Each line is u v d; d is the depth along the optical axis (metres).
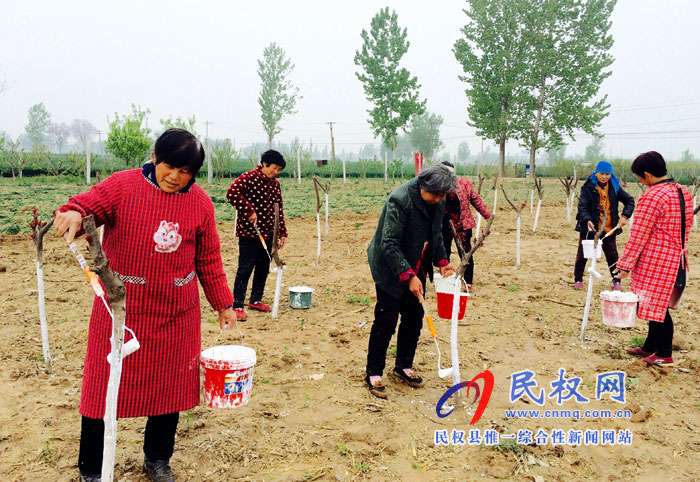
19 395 4.09
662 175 4.87
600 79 48.09
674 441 3.71
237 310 6.13
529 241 12.36
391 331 4.29
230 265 9.20
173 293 2.72
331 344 5.44
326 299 7.12
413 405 4.17
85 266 2.34
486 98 50.12
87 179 25.45
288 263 9.49
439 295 4.34
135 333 2.67
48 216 13.32
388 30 43.84
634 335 5.89
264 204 6.15
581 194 7.80
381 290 4.20
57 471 3.15
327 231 12.68
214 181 32.75
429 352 5.29
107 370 2.68
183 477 3.15
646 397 4.38
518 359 5.16
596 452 3.56
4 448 3.37
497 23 49.75
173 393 2.82
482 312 6.66
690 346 5.53
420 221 4.07
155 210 2.63
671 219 4.75
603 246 7.66
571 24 48.19
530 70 49.34
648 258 4.87
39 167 33.69
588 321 6.38
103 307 2.69
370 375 4.35
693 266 9.80
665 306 4.80
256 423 3.79
